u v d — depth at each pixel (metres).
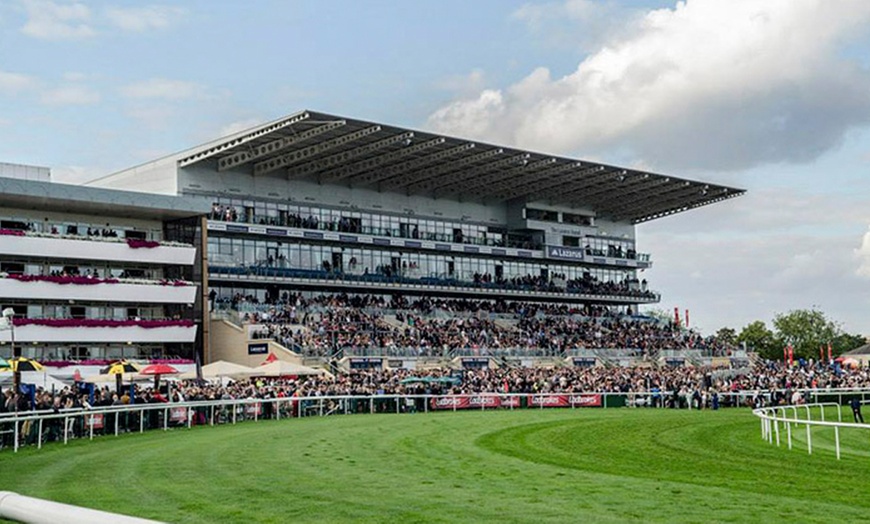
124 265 62.62
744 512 14.09
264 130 61.69
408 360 65.25
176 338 62.34
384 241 77.44
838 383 63.09
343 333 66.50
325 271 73.62
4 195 56.94
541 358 72.88
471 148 70.00
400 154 69.94
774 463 22.62
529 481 18.16
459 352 68.50
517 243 87.62
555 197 88.44
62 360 57.09
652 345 82.62
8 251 56.22
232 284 69.94
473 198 86.31
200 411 37.28
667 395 53.97
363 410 47.03
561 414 44.72
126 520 3.48
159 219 65.62
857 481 18.64
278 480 17.91
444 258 82.62
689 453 25.31
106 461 21.52
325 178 75.06
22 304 57.50
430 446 26.42
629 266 96.31
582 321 85.31
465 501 15.09
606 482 18.09
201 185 68.56
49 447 25.62
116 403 33.16
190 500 15.05
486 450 25.45
